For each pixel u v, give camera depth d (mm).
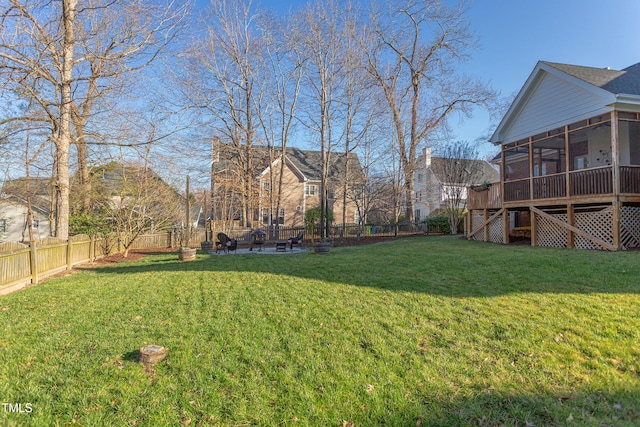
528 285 5477
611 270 6082
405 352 3383
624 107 9023
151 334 4047
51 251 9062
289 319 4426
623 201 8836
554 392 2652
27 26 9047
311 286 6223
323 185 20031
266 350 3525
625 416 2352
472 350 3367
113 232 14820
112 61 10039
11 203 17422
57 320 4719
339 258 9875
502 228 12500
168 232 17844
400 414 2473
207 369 3150
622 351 3191
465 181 21375
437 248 11258
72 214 14844
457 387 2766
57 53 9586
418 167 23812
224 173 23672
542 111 11352
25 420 2498
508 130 12781
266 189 26516
